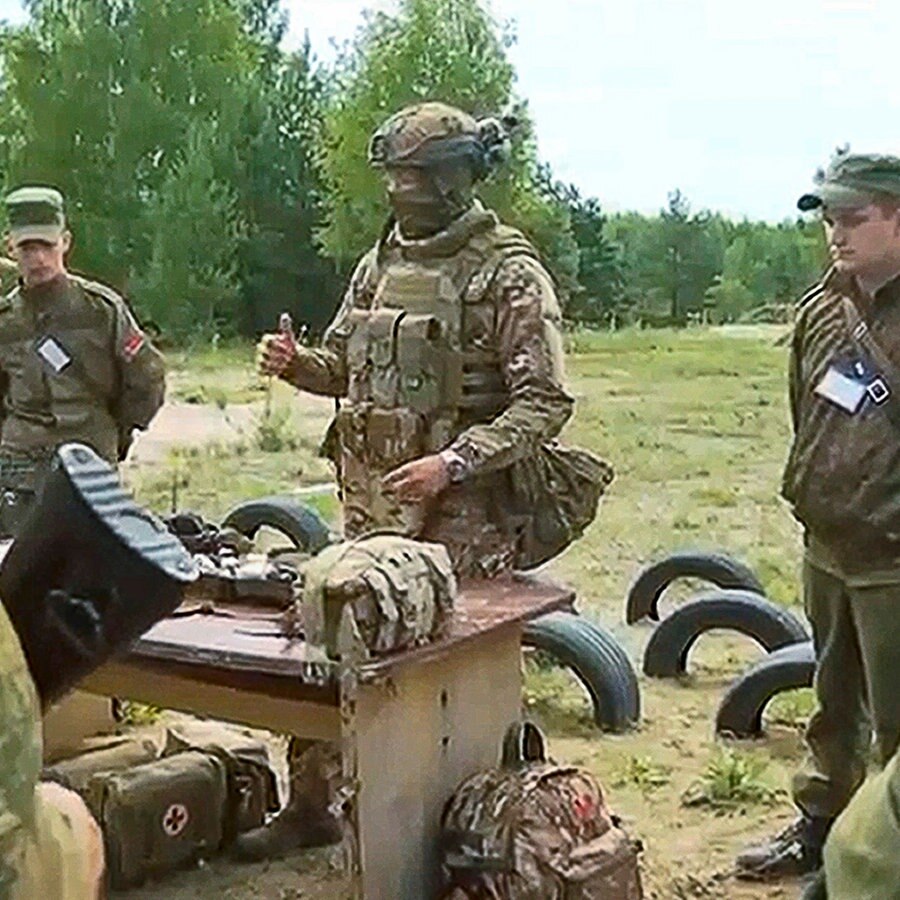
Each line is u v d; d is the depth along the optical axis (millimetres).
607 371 21469
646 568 7090
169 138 35000
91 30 35188
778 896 4074
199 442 13844
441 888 3324
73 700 4418
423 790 3299
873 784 1394
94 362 5590
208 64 35406
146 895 4059
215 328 33625
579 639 5598
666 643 6199
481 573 3986
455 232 4062
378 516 4121
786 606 7488
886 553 3594
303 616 3145
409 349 4035
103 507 1369
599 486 4184
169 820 4133
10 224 5551
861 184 3451
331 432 4293
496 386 4055
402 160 4035
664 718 5707
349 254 32875
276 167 34906
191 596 3637
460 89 32500
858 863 1333
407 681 3234
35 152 34875
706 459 12938
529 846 3215
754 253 39844
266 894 4070
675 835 4562
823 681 3924
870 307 3562
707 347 26656
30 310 5578
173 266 33125
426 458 3883
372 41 33562
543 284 4039
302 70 35875
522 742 3582
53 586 1354
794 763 5176
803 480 3693
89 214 34562
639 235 40438
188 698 3539
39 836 1229
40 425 5547
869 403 3562
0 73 35562
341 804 3135
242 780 4320
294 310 34969
